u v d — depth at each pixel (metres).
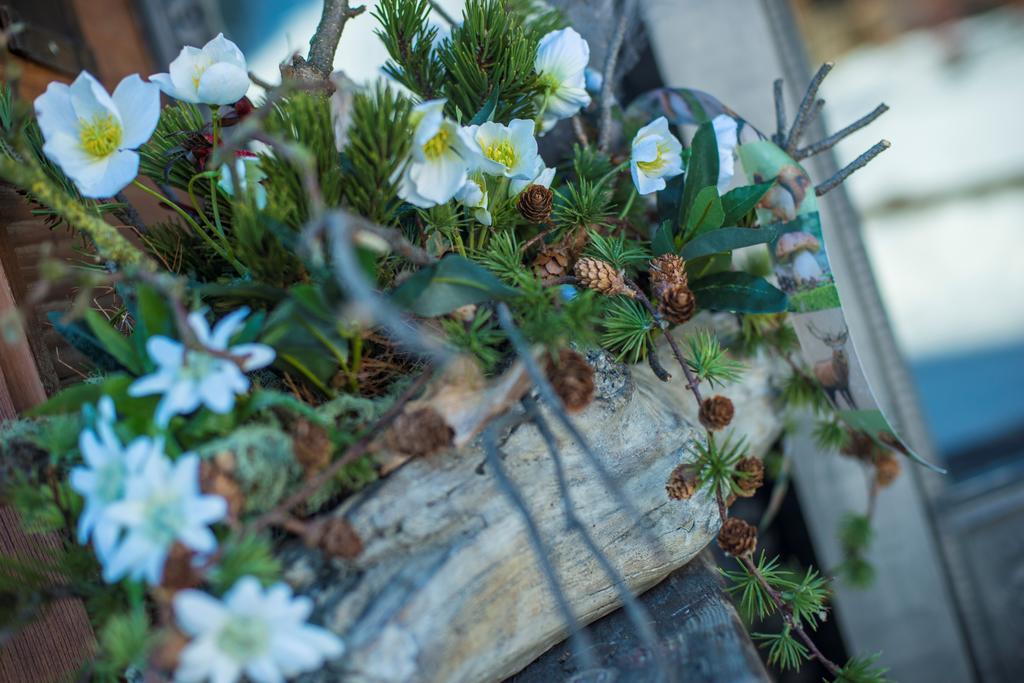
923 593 1.41
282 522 0.69
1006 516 1.46
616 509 0.81
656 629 0.83
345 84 0.73
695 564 0.90
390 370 0.79
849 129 0.93
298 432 0.71
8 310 0.86
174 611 0.66
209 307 0.79
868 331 1.40
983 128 2.32
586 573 0.80
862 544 1.16
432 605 0.73
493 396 0.74
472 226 0.84
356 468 0.74
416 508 0.74
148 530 0.65
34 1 1.08
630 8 0.98
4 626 0.73
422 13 0.89
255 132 0.67
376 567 0.73
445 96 0.90
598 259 0.83
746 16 1.27
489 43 0.86
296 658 0.64
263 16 1.32
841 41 2.07
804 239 0.89
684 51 1.25
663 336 0.96
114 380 0.71
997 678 1.45
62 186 0.83
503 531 0.76
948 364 2.12
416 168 0.75
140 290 0.72
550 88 0.88
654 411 0.85
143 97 0.74
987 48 2.24
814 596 0.87
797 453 1.30
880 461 1.02
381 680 0.70
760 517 1.34
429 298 0.73
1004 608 1.45
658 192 0.89
